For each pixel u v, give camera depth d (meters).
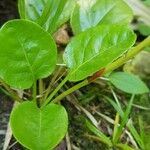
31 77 0.10
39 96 0.11
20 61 0.09
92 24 0.11
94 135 0.11
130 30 0.09
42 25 0.11
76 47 0.10
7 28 0.09
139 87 0.11
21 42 0.09
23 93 0.11
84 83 0.10
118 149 0.11
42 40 0.09
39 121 0.09
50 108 0.09
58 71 0.11
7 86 0.10
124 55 0.10
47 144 0.09
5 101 0.11
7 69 0.09
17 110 0.09
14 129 0.08
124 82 0.11
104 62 0.09
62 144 0.11
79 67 0.10
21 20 0.09
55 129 0.09
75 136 0.11
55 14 0.11
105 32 0.09
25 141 0.08
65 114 0.09
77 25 0.11
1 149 0.10
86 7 0.11
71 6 0.11
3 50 0.09
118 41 0.09
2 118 0.11
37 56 0.09
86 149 0.11
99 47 0.09
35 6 0.11
